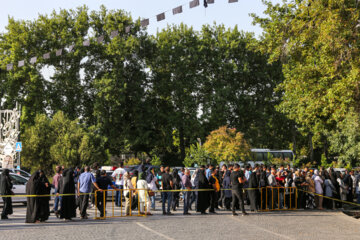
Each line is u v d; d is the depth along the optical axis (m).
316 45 17.88
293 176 21.27
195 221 15.32
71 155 41.03
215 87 54.75
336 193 21.41
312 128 27.72
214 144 40.81
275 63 56.84
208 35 56.78
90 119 52.81
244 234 12.33
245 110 55.66
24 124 50.50
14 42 49.38
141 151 57.53
